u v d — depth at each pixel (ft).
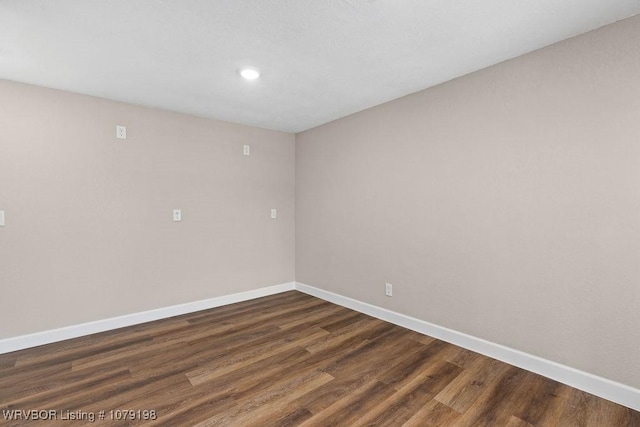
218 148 11.62
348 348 8.14
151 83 8.27
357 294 11.09
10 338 7.95
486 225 7.60
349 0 5.02
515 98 7.04
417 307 9.20
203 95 9.16
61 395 6.08
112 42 6.25
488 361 7.39
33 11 5.20
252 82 8.27
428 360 7.47
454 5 5.18
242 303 12.04
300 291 13.69
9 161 7.92
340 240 11.71
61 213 8.63
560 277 6.47
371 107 10.35
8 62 7.01
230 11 5.28
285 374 6.88
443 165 8.45
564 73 6.33
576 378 6.27
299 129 13.14
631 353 5.66
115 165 9.47
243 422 5.35
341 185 11.58
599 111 5.92
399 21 5.63
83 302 9.01
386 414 5.57
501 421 5.36
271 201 13.16
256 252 12.75
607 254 5.89
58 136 8.56
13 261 7.99
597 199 5.98
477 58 7.06
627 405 5.68
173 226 10.63
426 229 8.90
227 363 7.36
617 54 5.71
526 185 6.91
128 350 8.03
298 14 5.40
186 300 10.95
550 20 5.64
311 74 7.82
